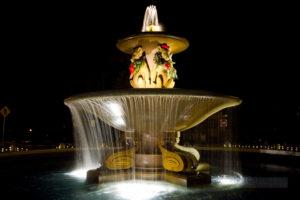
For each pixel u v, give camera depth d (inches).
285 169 407.2
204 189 241.8
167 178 268.5
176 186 254.4
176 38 287.0
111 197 213.3
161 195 220.4
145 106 243.1
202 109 257.4
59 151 534.0
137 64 281.9
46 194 222.7
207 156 645.9
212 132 912.9
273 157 564.1
